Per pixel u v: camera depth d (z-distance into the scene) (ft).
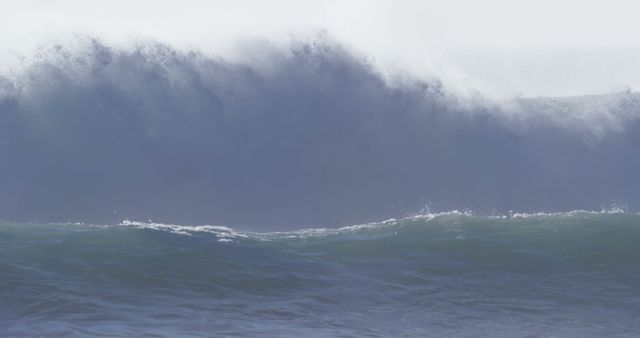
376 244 268.82
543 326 222.48
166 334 205.46
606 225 280.10
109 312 216.74
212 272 243.81
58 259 243.81
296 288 238.27
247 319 217.77
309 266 252.62
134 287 232.32
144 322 212.02
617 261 260.01
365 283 243.40
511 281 248.11
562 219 285.84
